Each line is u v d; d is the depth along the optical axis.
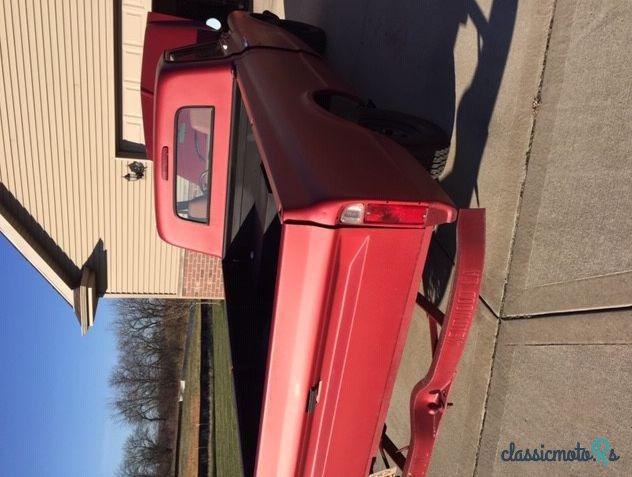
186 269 9.82
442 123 4.64
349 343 2.90
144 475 28.22
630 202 3.11
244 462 3.17
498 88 4.01
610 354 3.24
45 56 8.04
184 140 4.29
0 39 7.83
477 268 3.02
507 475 3.94
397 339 3.01
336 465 3.12
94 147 8.67
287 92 3.67
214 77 4.06
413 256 2.86
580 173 3.40
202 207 4.43
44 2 7.79
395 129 3.88
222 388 15.66
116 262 9.42
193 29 5.93
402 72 5.27
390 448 3.68
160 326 30.22
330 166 2.82
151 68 5.74
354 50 6.30
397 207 2.67
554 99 3.59
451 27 4.55
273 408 2.88
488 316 4.09
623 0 3.17
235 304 4.43
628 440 3.15
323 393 2.93
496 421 4.04
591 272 3.33
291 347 2.78
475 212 3.07
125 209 9.16
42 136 8.42
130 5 8.17
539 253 3.68
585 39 3.40
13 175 8.53
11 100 8.15
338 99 4.04
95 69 8.24
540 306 3.68
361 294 2.82
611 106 3.21
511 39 3.91
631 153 3.10
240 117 4.07
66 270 9.19
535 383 3.72
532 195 3.73
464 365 4.35
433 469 4.72
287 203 2.60
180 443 21.56
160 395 29.09
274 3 9.65
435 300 4.60
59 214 8.91
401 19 5.32
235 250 4.59
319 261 2.62
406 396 5.10
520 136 3.82
